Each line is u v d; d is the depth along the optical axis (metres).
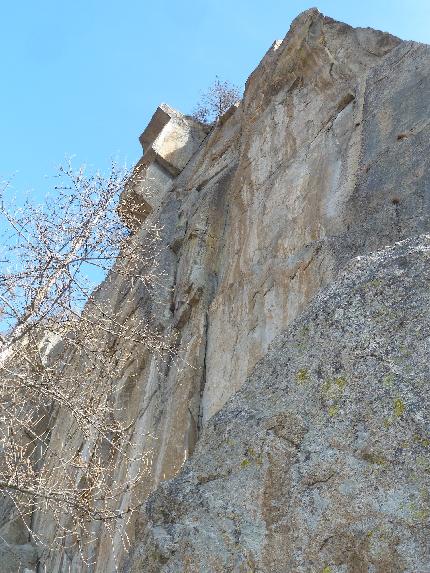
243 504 3.63
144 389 9.08
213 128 13.09
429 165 6.41
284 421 3.77
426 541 3.05
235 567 3.43
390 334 3.76
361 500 3.30
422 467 3.25
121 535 7.03
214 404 7.52
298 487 3.52
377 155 7.17
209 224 9.99
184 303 9.29
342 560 3.21
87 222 6.76
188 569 3.52
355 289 4.05
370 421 3.51
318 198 7.77
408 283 3.90
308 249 7.37
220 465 3.85
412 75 7.51
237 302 8.22
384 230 6.43
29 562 10.38
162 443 7.77
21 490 6.37
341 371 3.77
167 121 13.93
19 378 6.56
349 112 8.20
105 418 7.72
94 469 7.11
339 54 9.03
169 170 13.20
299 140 8.93
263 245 8.36
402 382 3.55
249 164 9.76
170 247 10.76
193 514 3.72
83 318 6.88
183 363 8.35
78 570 8.87
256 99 10.49
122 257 7.34
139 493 7.57
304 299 6.99
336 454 3.50
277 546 3.40
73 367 8.15
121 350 8.98
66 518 10.07
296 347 4.05
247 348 7.53
